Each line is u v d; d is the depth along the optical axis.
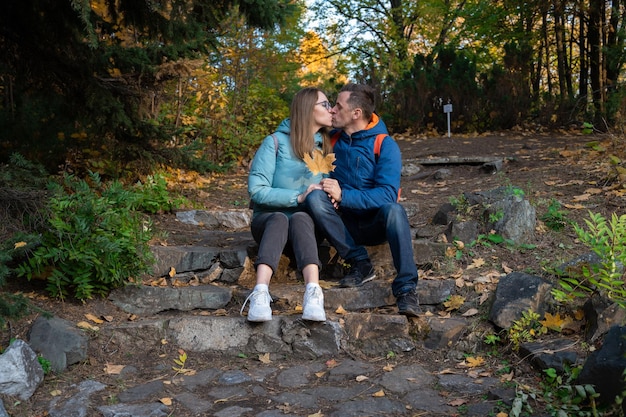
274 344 3.54
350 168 4.01
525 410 2.77
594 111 10.90
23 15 5.05
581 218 4.66
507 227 4.41
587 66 13.23
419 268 4.28
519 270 4.06
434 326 3.59
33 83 5.63
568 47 15.21
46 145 6.23
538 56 13.80
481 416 2.76
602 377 2.73
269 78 12.49
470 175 7.03
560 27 13.10
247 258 4.36
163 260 4.31
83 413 2.84
